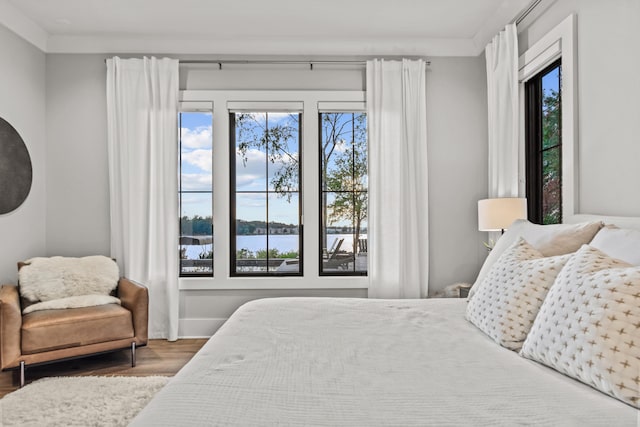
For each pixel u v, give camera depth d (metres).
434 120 3.74
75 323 2.65
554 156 2.82
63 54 3.64
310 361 1.24
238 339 1.46
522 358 1.29
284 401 0.95
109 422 2.03
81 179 3.64
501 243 2.05
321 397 0.98
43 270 2.99
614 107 2.05
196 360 1.25
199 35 3.55
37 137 3.52
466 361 1.25
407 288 3.60
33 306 2.76
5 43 3.13
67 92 3.64
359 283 3.69
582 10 2.30
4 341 2.43
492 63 3.33
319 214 3.73
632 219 1.69
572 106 2.35
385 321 1.74
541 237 1.76
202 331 3.66
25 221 3.35
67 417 2.08
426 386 1.05
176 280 3.55
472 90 3.74
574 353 1.07
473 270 3.75
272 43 3.64
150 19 3.26
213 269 3.67
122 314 2.83
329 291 3.71
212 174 3.68
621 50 2.00
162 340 3.55
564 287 1.22
